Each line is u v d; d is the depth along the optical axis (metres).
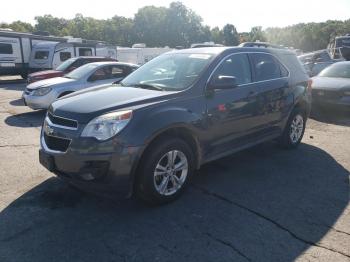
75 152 3.71
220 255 3.18
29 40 22.14
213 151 4.68
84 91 4.75
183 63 4.92
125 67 10.72
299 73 6.41
